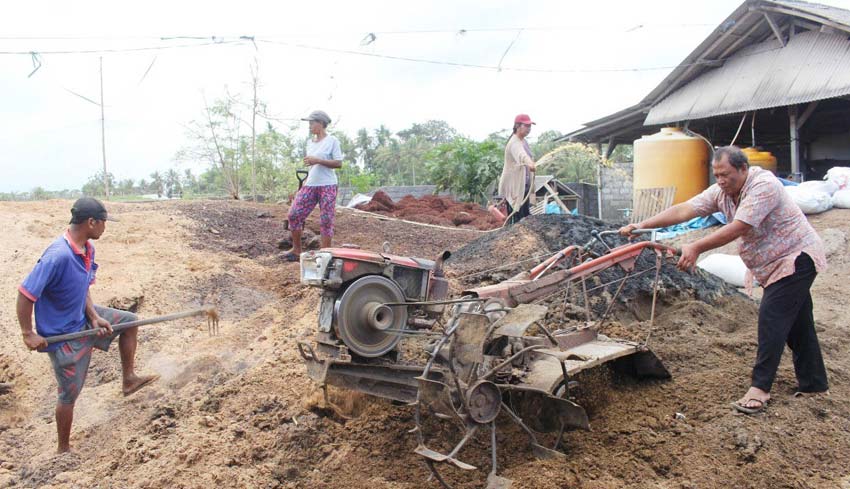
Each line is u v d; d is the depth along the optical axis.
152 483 4.02
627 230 5.23
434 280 4.68
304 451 4.36
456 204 15.38
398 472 4.16
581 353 4.71
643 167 13.15
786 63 12.99
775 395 4.83
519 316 4.12
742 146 17.31
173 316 5.02
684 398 4.85
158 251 8.15
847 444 4.28
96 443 4.77
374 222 10.90
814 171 15.98
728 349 5.59
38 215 9.02
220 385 5.22
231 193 16.02
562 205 13.12
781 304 4.59
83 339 4.57
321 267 4.17
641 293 6.75
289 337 5.92
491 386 3.90
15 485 4.37
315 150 7.91
